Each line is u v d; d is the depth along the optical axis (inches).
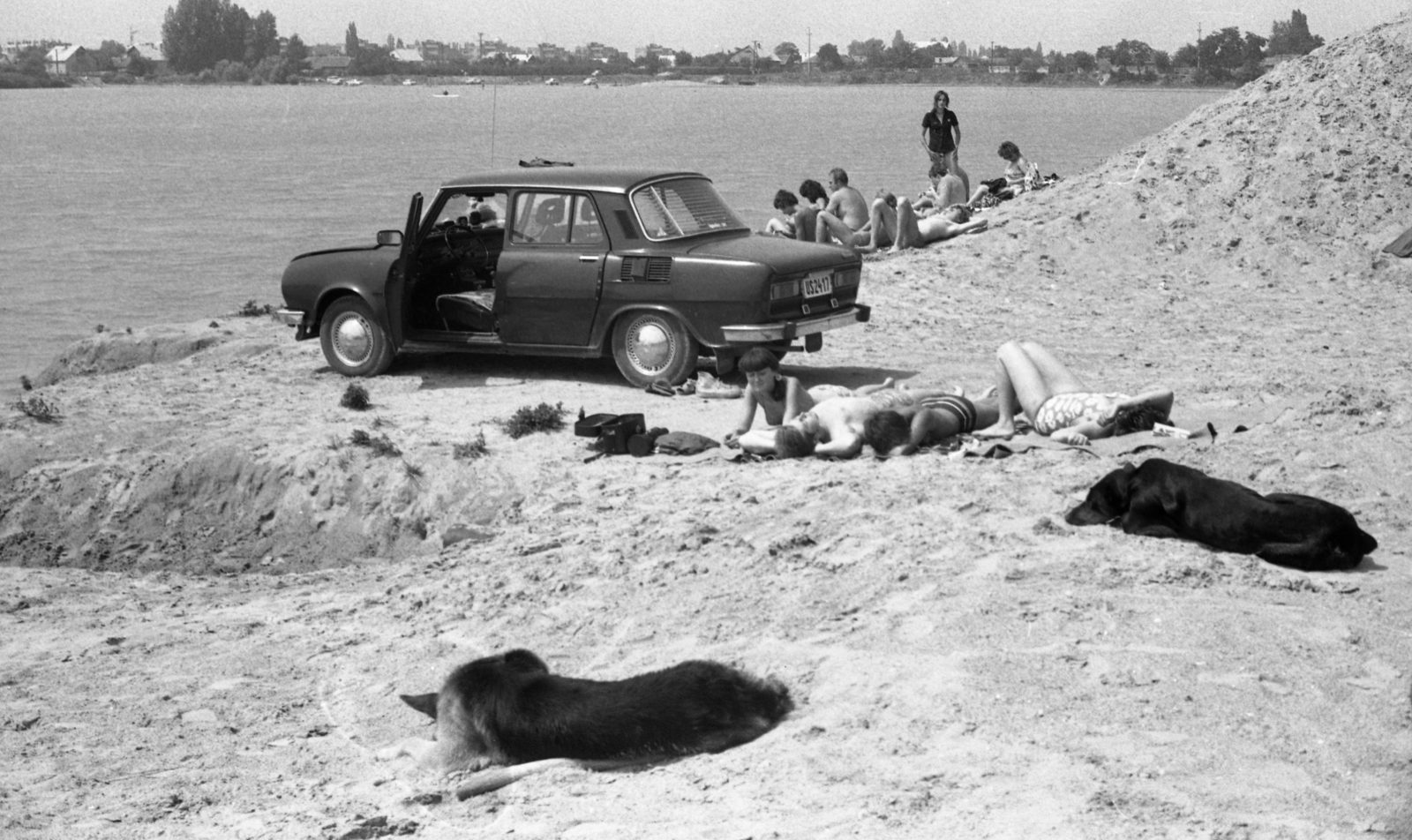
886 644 321.7
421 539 534.9
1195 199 1060.5
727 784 260.1
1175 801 236.2
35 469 593.9
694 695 282.8
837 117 6948.8
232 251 1961.1
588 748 281.3
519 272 656.4
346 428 605.9
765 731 285.7
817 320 637.3
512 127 6373.0
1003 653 307.7
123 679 383.9
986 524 403.2
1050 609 329.7
